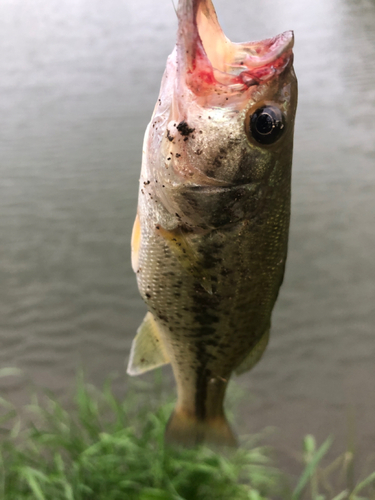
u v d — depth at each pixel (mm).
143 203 211
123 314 597
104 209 780
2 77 1293
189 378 249
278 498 386
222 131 184
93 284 641
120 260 685
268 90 180
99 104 1107
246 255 202
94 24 1695
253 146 184
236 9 1593
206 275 206
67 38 1571
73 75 1281
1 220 757
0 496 314
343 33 1433
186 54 182
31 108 1103
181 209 196
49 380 500
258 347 243
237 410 475
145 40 1499
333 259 674
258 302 220
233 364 242
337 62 1264
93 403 410
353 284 631
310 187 818
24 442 400
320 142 946
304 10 1582
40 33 1643
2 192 818
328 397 486
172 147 191
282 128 182
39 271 663
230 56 189
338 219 742
